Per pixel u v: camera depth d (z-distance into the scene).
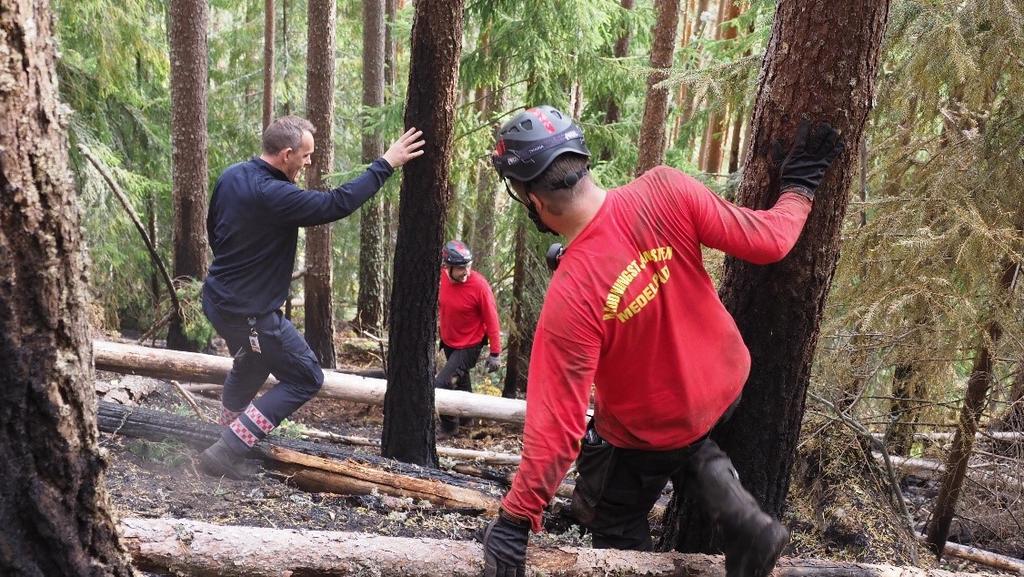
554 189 1.97
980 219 3.99
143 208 10.44
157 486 3.74
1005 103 4.35
